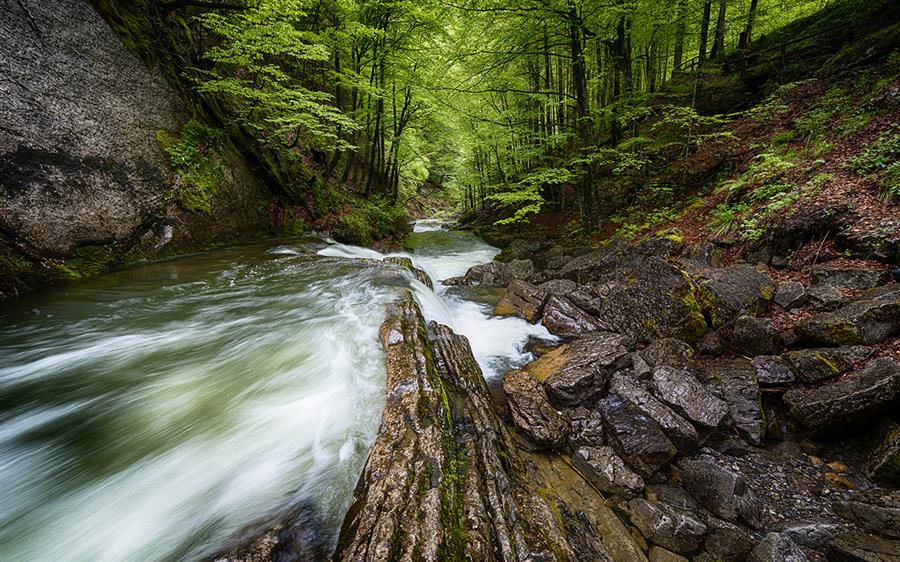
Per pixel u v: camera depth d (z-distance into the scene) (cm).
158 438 333
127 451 319
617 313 684
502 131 1597
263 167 1193
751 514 334
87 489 281
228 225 1011
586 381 494
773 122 1044
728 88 1287
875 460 355
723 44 1484
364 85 1262
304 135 1595
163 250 816
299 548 238
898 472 336
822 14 1256
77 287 625
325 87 1738
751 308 562
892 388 360
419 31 1446
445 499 262
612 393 483
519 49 1138
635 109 1093
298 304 628
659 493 370
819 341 471
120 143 761
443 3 1045
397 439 319
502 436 397
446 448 319
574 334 696
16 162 586
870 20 1048
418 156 2445
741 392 449
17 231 580
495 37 1112
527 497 320
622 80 1191
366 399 389
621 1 949
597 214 1305
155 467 301
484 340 704
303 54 944
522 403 468
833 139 796
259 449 322
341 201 1512
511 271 1084
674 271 649
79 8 741
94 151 706
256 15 874
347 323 558
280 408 377
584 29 967
